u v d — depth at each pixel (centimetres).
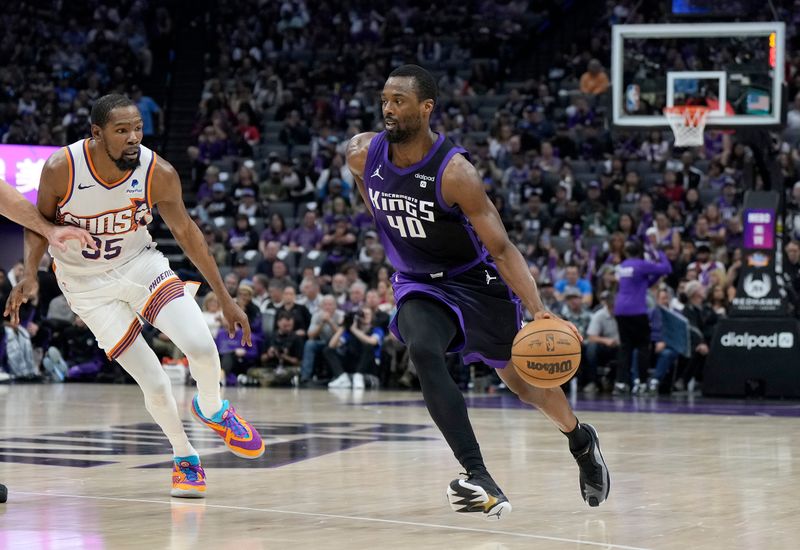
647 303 1742
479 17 2973
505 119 2450
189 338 621
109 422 1135
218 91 2759
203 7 3066
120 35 3036
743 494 646
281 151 2569
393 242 582
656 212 2028
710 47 1645
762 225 1633
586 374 1803
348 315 1852
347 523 543
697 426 1132
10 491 650
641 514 573
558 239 2078
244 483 689
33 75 2898
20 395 1591
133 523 541
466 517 562
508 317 578
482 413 1298
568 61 2738
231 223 2339
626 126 1669
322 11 2989
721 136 2317
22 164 1983
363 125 2616
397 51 2864
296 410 1316
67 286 635
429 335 546
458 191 543
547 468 768
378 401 1488
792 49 2555
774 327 1625
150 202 616
